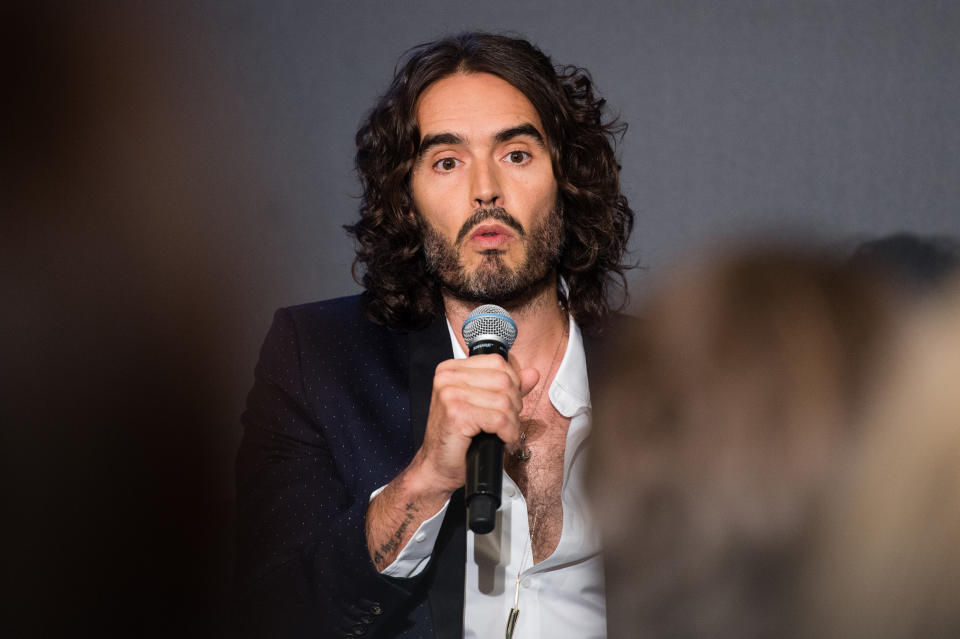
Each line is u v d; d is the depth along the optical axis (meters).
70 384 5.73
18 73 5.60
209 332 5.68
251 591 3.04
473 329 2.89
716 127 5.50
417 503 2.72
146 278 5.69
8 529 5.50
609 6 5.51
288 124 5.56
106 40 5.61
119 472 5.69
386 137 3.64
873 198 5.48
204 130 5.62
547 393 3.56
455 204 3.42
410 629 3.01
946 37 5.50
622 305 4.25
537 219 3.46
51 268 5.73
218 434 5.70
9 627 5.40
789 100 5.50
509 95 3.50
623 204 4.16
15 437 5.64
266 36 5.56
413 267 3.65
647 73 5.52
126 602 5.54
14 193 5.73
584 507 3.26
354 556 2.80
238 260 5.61
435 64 3.55
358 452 3.32
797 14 5.52
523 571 3.21
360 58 5.53
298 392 3.45
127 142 5.66
